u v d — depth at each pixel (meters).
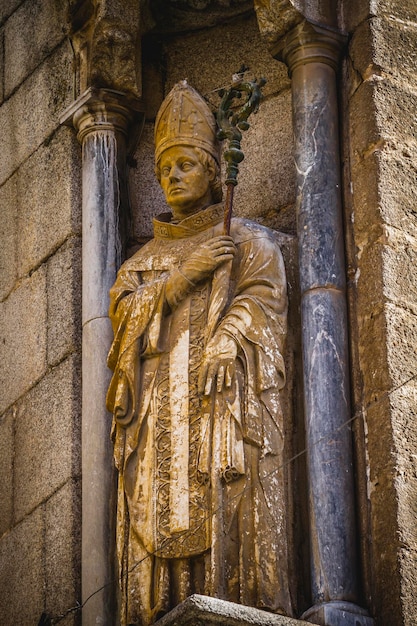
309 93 10.02
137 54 10.85
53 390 10.57
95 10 10.77
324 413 9.45
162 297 9.69
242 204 10.46
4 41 11.77
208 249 9.64
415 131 9.91
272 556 9.10
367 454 9.35
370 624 9.05
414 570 9.05
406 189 9.76
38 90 11.30
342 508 9.30
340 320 9.62
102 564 9.98
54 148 11.04
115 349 9.81
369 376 9.45
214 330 9.48
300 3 10.09
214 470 9.20
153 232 10.60
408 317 9.52
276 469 9.24
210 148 10.01
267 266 9.62
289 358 9.66
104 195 10.65
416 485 9.21
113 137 10.77
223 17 10.91
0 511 10.83
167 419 9.48
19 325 10.98
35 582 10.34
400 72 10.00
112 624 9.89
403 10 10.16
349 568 9.20
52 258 10.85
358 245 9.71
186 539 9.24
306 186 9.86
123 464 9.54
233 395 9.30
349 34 10.15
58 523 10.30
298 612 9.21
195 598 8.68
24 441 10.73
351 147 9.89
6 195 11.40
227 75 10.86
